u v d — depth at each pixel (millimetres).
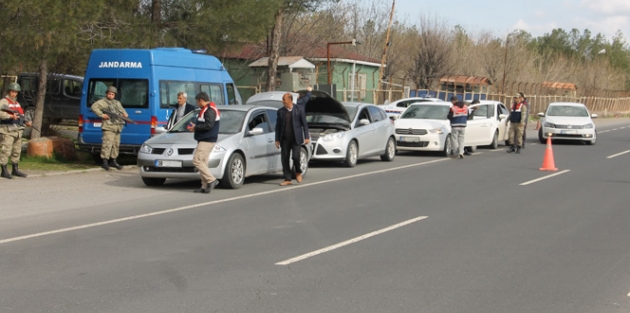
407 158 20969
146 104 16453
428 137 21234
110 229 9359
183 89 17281
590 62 86375
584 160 20797
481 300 6328
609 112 72500
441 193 13336
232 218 10320
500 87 56844
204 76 18156
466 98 48438
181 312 5824
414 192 13414
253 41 22781
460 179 15625
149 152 13227
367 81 46281
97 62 16828
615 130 41000
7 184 13484
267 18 21828
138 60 16562
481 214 11008
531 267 7605
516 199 12664
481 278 7105
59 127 25609
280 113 14219
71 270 7180
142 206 11328
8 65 15367
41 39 14758
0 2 14281
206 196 12516
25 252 7953
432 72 48656
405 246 8570
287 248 8344
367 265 7559
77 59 22281
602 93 73188
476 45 64312
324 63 41281
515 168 18188
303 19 44844
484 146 26234
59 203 11484
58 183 13844
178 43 22141
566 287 6820
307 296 6352
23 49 15352
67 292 6379
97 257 7754
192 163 12953
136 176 15258
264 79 37625
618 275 7312
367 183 14719
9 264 7402
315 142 17422
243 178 13727
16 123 14172
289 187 13914
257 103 20047
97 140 16781
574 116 28375
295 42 41500
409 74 50375
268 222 10031
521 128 23094
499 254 8219
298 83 28797
